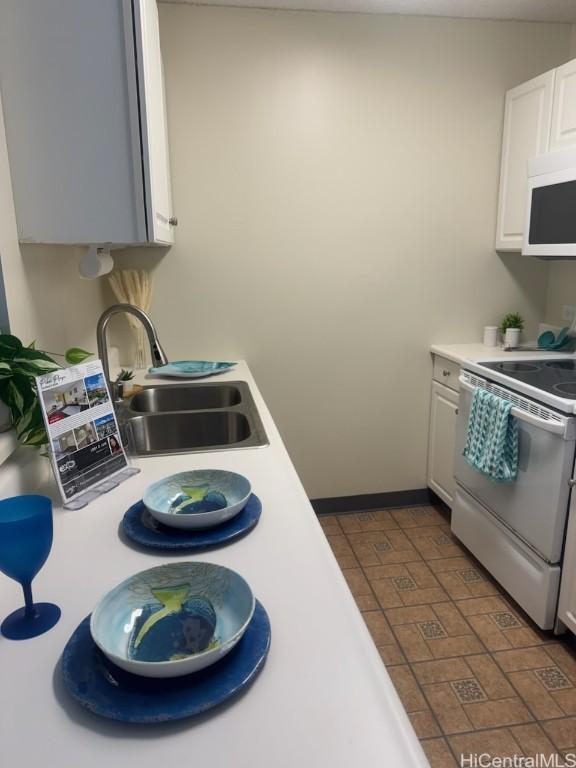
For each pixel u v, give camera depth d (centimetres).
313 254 266
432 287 279
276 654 68
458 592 225
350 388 284
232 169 252
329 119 254
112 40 131
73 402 113
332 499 296
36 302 152
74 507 108
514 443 199
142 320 150
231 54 243
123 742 57
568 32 263
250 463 132
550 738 156
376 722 59
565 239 216
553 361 240
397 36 252
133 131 136
